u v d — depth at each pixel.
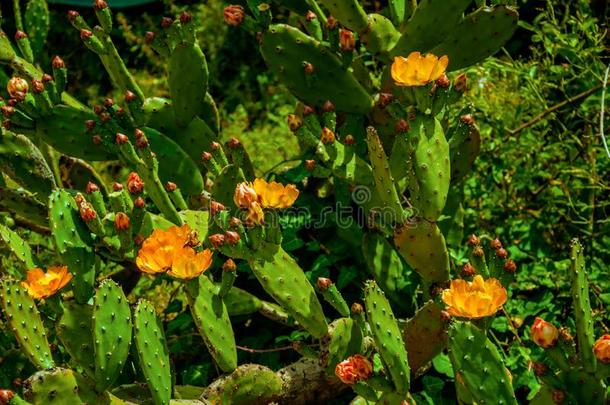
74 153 1.85
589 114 2.18
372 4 2.90
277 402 1.61
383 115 1.88
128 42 3.23
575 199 2.12
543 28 2.25
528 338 1.84
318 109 2.00
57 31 3.44
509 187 2.18
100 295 1.45
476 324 1.45
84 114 1.85
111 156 1.86
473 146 1.86
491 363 1.36
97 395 1.46
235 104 3.16
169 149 1.87
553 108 2.12
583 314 1.32
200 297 1.52
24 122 1.83
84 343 1.54
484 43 1.83
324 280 1.54
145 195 2.03
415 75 1.57
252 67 3.26
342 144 1.80
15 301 1.50
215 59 3.22
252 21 1.83
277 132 2.77
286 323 1.83
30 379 1.41
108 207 2.02
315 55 1.85
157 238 1.48
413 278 1.85
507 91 2.23
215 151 1.74
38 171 1.80
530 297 1.99
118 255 1.62
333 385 1.65
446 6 1.80
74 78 3.39
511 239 2.10
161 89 3.11
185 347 1.93
